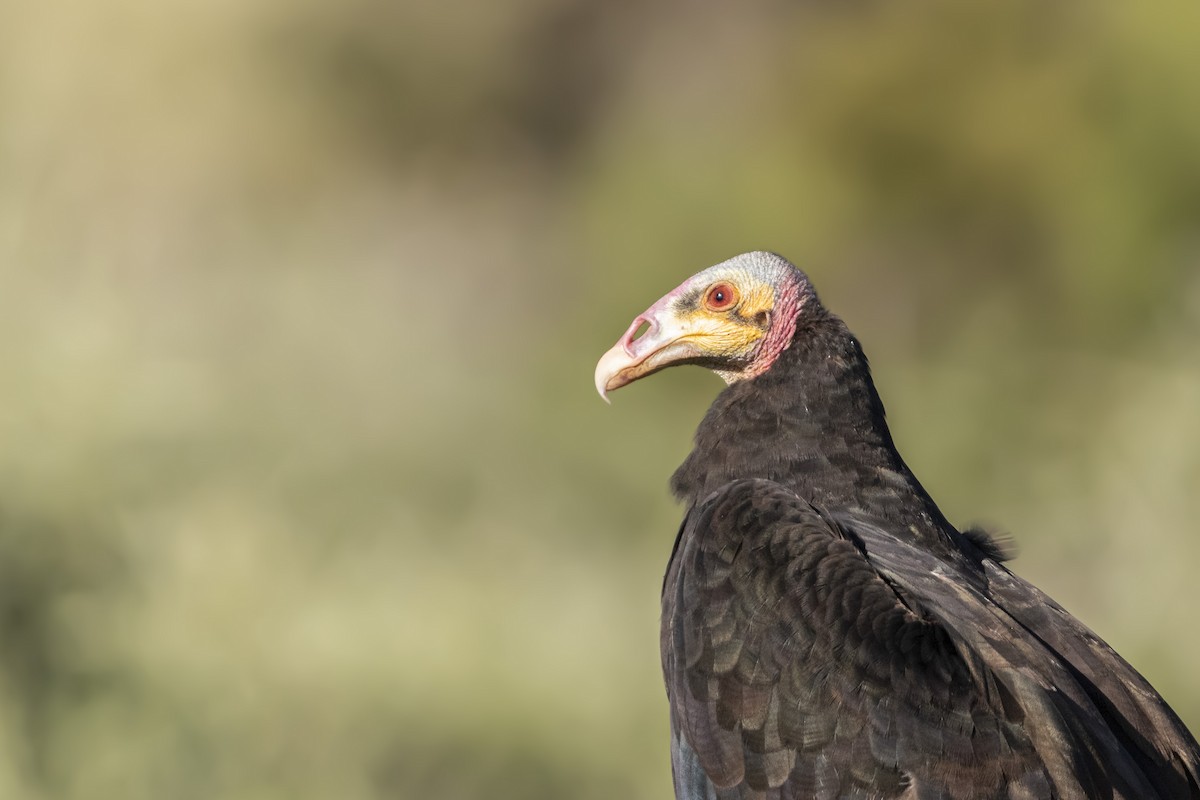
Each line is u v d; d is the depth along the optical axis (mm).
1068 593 13289
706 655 5941
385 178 31078
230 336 14539
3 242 12148
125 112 24641
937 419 15289
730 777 5805
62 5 20125
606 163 22438
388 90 31000
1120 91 20500
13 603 10633
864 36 22219
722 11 30984
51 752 10453
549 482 14445
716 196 20719
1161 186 19406
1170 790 5691
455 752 11148
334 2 30234
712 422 6801
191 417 11781
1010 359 16156
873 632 5676
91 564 10938
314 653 10992
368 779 10828
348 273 18219
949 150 21438
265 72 29047
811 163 21375
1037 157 20812
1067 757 5367
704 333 6914
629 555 13852
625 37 32562
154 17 25531
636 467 14789
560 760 11328
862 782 5543
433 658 11281
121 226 18219
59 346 11359
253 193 28781
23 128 14094
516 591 12555
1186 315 15492
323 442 13172
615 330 18766
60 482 10945
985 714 5500
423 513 13242
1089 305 18953
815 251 21141
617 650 12094
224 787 10578
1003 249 21344
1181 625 12031
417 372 15289
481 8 32188
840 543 5977
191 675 10773
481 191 31328
